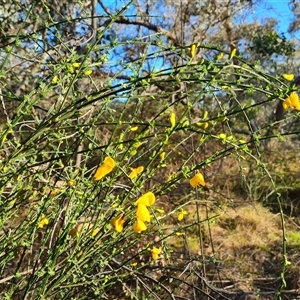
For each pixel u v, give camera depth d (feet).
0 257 5.90
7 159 4.87
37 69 12.24
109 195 5.81
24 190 5.69
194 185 5.47
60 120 4.80
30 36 5.98
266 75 5.10
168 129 4.90
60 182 7.46
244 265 14.47
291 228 19.42
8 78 11.03
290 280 14.01
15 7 13.26
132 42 5.50
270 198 22.21
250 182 19.54
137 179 5.32
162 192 5.73
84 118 8.35
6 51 4.89
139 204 4.63
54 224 6.20
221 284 12.09
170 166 13.53
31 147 4.90
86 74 5.23
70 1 13.46
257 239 16.63
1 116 11.15
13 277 6.05
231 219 17.98
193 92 5.08
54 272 5.58
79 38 11.14
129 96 4.97
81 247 5.82
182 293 11.32
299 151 25.53
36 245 9.39
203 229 16.78
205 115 4.98
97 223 5.75
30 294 6.65
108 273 7.80
